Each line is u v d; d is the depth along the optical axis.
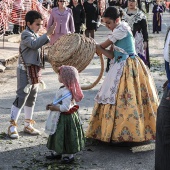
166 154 4.84
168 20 32.22
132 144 6.25
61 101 5.39
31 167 5.42
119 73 6.04
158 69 12.18
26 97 6.41
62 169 5.36
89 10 15.65
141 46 9.23
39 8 15.56
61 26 11.31
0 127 6.89
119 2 21.03
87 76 11.05
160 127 4.85
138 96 6.02
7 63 12.27
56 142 5.40
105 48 6.25
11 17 14.30
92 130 6.15
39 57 6.33
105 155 5.85
